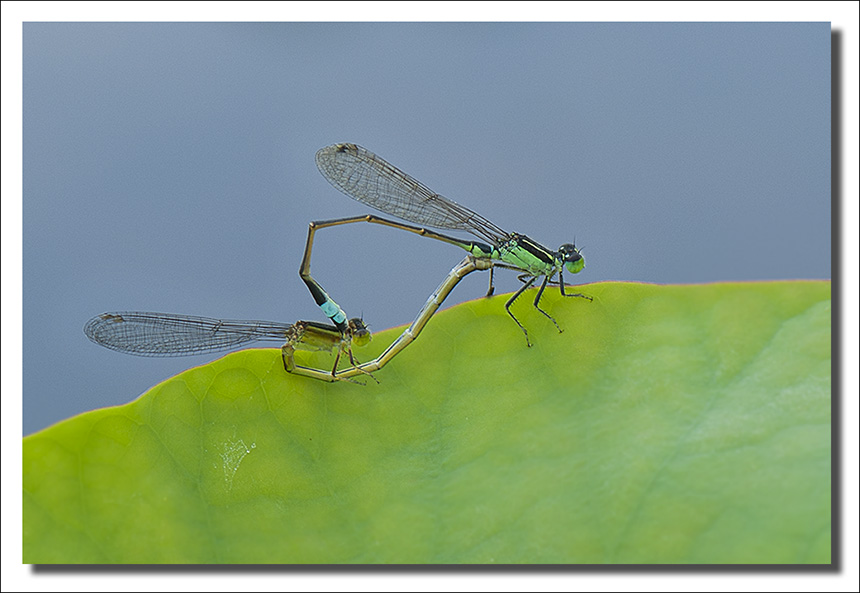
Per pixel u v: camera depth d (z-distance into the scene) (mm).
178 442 209
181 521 207
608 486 206
